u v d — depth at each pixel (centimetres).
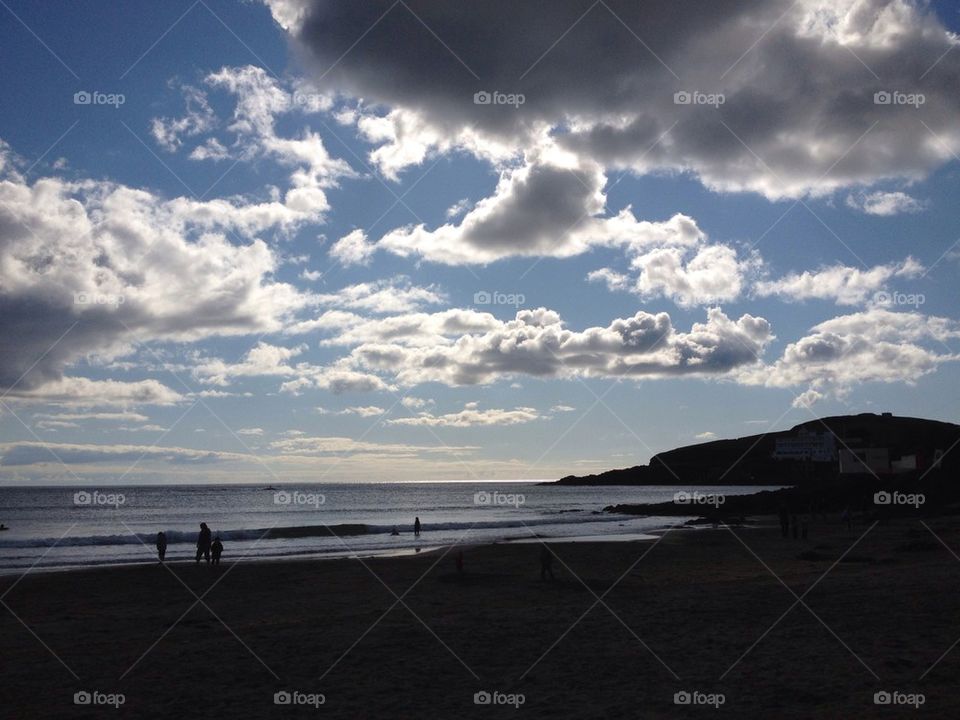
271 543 4497
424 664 1134
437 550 3616
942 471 7138
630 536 4619
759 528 4897
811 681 966
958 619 1352
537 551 3381
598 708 882
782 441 13425
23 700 974
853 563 2494
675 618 1465
